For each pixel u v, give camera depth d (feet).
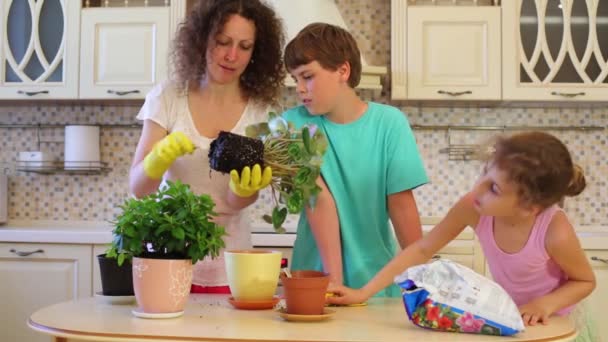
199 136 5.19
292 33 10.05
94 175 11.03
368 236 4.95
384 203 5.01
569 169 3.84
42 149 11.10
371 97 10.80
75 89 10.16
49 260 9.38
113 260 3.86
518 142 3.77
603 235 9.39
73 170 10.78
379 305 4.06
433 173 10.81
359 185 4.89
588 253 9.19
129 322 3.30
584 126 10.74
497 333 3.11
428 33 10.01
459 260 9.21
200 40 4.99
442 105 10.71
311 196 3.86
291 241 9.08
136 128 11.01
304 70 4.66
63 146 11.10
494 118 10.80
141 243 3.48
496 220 4.46
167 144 4.08
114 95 10.12
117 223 3.59
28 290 9.37
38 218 11.07
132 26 10.12
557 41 10.03
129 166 11.00
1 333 9.39
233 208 5.05
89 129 10.75
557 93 9.92
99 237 9.29
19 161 10.93
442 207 10.78
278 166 3.78
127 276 3.87
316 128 3.79
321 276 3.61
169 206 3.60
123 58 10.12
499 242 4.48
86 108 11.07
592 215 10.73
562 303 3.84
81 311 3.62
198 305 3.94
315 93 4.68
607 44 10.05
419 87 9.95
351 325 3.33
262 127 3.89
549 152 3.72
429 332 3.17
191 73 5.14
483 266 9.19
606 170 10.72
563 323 3.57
